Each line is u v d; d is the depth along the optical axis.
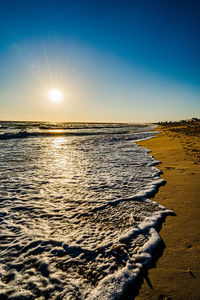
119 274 2.30
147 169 7.36
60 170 7.58
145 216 3.71
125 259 2.56
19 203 4.45
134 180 6.03
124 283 2.17
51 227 3.42
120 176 6.54
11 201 4.56
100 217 3.74
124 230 3.26
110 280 2.21
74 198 4.71
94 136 27.33
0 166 8.34
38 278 2.27
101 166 8.16
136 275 2.28
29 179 6.37
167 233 3.13
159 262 2.50
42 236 3.14
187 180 5.72
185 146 12.34
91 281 2.21
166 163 8.17
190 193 4.72
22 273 2.36
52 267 2.45
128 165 8.19
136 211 3.93
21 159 10.05
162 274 2.30
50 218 3.74
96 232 3.23
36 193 5.09
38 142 19.38
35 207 4.23
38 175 6.86
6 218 3.75
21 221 3.63
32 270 2.41
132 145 15.69
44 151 13.05
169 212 3.84
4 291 2.09
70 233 3.22
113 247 2.79
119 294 2.03
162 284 2.16
